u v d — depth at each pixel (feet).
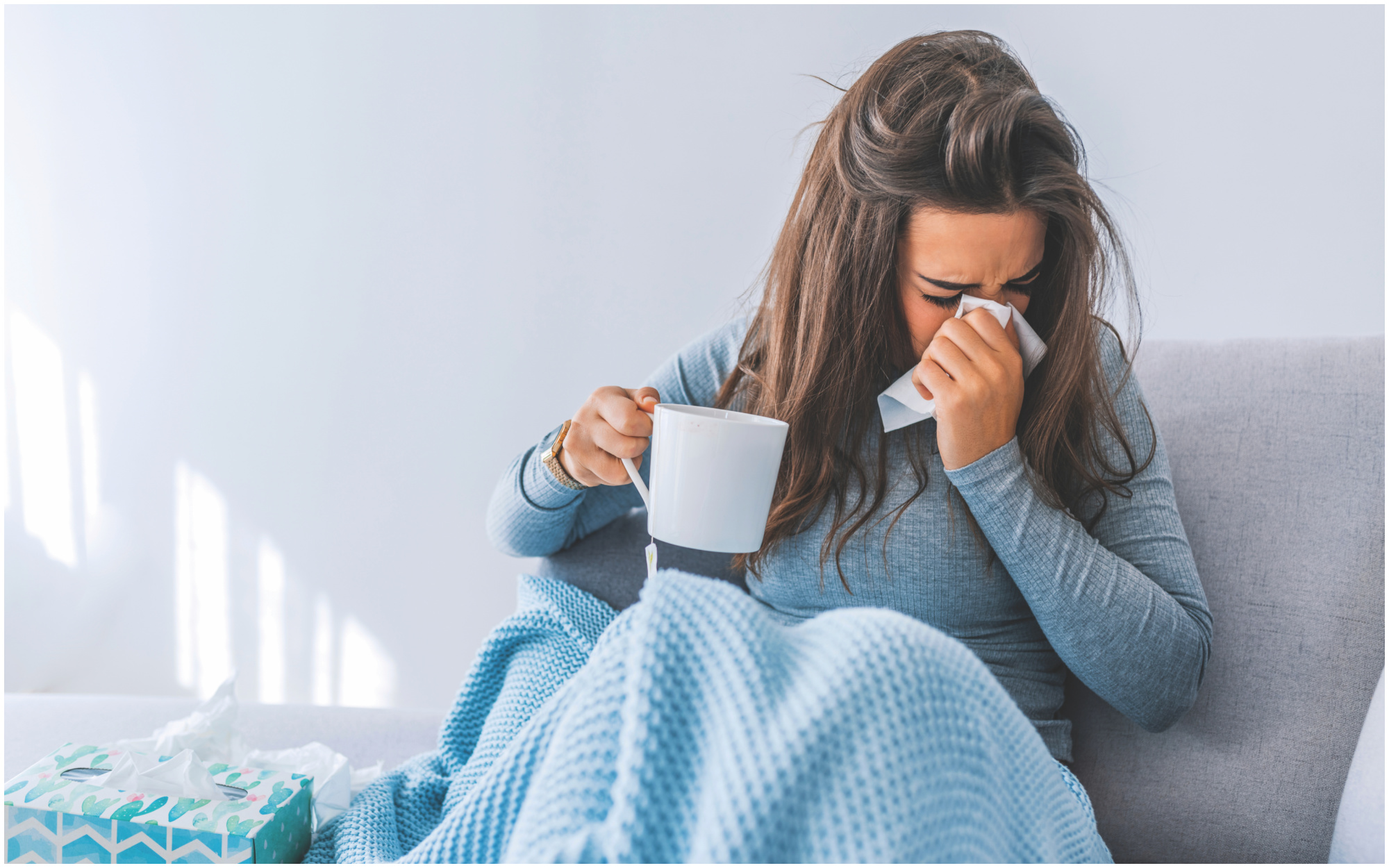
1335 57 4.00
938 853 1.08
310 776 2.14
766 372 2.74
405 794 2.40
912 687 1.14
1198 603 2.38
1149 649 2.24
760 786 1.05
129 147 5.50
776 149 4.84
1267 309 4.20
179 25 5.36
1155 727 2.41
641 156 4.99
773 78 4.81
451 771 2.63
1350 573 2.45
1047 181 2.11
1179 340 3.02
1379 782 1.98
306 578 5.64
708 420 1.89
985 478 2.26
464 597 5.51
